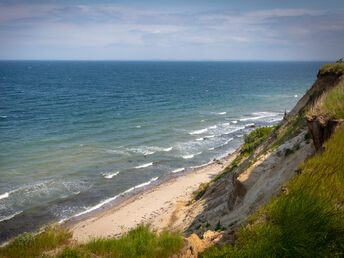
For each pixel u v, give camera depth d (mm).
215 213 13117
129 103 75125
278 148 11742
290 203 5215
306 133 10844
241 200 11359
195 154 36062
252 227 5461
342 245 4246
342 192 5148
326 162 5996
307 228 4645
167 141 41156
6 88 108438
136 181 28188
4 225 19844
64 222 20594
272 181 9766
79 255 7516
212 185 19547
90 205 23312
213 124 51688
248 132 46406
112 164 32188
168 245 7473
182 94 94562
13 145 37375
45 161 32094
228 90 107438
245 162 17297
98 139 41281
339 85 10477
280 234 4770
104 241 8352
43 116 56844
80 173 29406
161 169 31312
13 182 26484
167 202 22469
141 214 20969
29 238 8250
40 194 24625
